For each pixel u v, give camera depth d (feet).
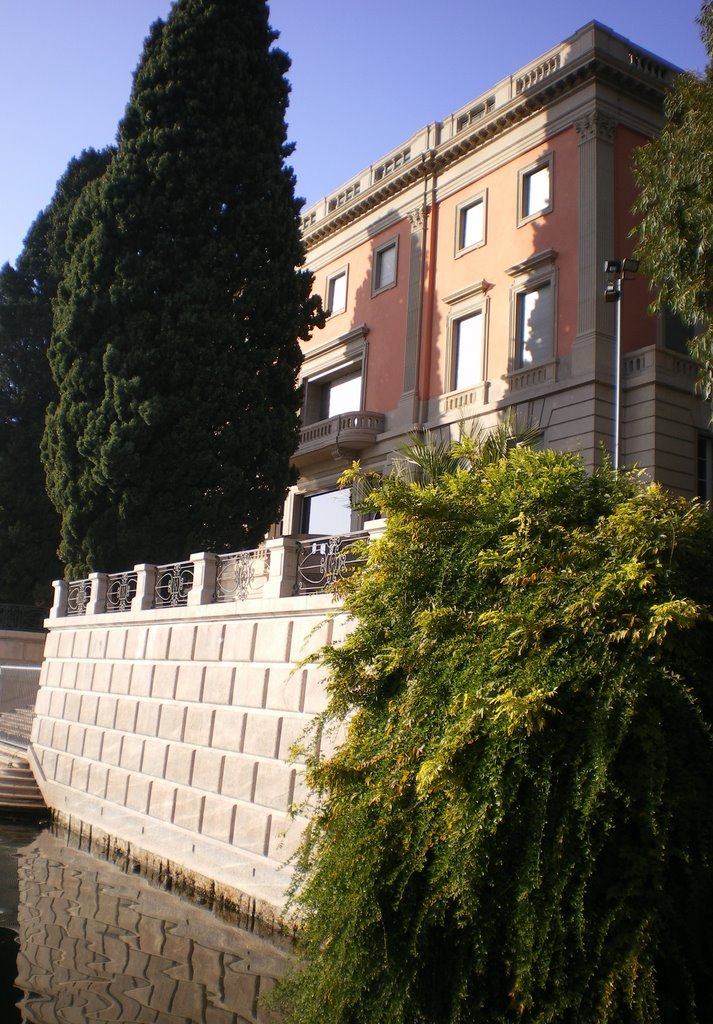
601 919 15.70
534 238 67.46
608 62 63.46
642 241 42.27
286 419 63.52
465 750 17.29
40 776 56.18
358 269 85.46
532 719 16.03
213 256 61.87
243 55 65.16
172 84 63.26
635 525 17.60
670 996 15.57
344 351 84.64
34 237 89.86
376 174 85.61
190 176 61.67
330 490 82.79
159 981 26.14
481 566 19.19
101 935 30.78
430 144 78.74
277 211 64.85
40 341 86.07
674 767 16.24
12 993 24.70
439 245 76.74
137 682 47.01
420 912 17.48
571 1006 15.61
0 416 84.23
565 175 65.77
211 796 38.47
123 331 60.70
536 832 16.24
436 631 19.29
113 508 58.90
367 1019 17.79
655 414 58.65
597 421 59.82
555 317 64.34
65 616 59.06
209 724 39.78
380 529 32.19
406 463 30.37
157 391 59.11
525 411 64.75
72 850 45.47
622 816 16.14
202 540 59.21
